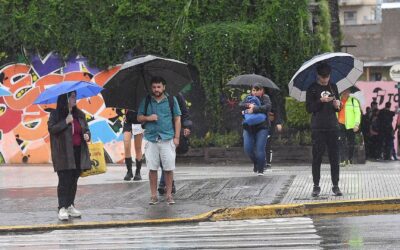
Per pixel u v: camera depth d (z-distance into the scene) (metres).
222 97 47.09
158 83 25.47
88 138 23.89
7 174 40.28
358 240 19.77
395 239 19.77
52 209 26.48
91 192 30.22
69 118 23.39
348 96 44.59
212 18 47.41
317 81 26.33
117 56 47.44
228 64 46.47
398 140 63.38
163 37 47.06
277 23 46.59
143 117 25.84
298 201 25.62
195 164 46.81
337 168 26.61
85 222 23.70
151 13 47.19
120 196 28.91
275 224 23.05
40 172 41.50
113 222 23.52
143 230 22.69
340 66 27.19
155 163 26.11
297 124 46.34
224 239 20.69
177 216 24.20
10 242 21.33
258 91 34.62
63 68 48.03
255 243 19.88
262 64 47.09
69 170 24.08
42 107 48.25
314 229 21.86
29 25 47.56
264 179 32.53
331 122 26.14
